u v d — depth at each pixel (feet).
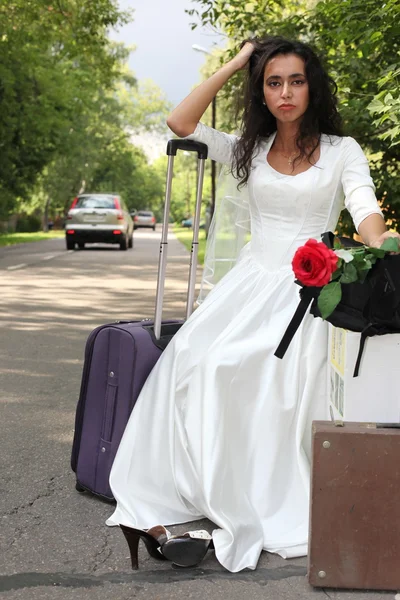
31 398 19.36
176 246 106.73
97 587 9.45
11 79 86.28
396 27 20.40
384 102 17.26
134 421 11.71
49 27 72.84
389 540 9.16
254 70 11.82
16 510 12.00
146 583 9.56
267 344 10.92
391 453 9.06
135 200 341.00
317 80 11.42
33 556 10.34
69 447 15.35
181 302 39.81
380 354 9.47
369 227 10.58
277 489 10.71
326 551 9.21
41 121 94.58
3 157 97.96
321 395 10.95
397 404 9.53
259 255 11.94
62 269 60.34
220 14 28.17
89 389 12.60
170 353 11.70
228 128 23.24
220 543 10.03
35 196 205.16
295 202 11.54
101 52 77.51
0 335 29.04
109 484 11.85
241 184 12.49
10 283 48.44
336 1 21.63
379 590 9.30
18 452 15.01
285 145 11.80
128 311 36.09
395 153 23.72
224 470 10.49
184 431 11.18
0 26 72.23
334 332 10.30
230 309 11.80
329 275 9.05
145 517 11.19
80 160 199.52
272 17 28.25
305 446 11.01
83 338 28.50
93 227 88.43
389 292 9.20
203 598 9.15
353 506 9.14
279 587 9.43
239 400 10.80
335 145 11.61
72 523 11.50
